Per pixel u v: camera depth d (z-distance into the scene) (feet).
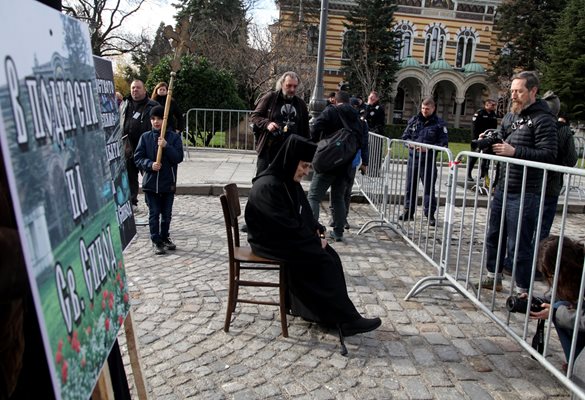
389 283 15.83
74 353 4.03
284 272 11.67
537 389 10.02
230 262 11.67
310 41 105.09
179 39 18.17
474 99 136.05
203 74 47.52
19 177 3.34
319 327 12.38
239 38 82.64
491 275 15.37
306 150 11.23
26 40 3.67
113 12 80.53
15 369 3.93
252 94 77.82
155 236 17.78
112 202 5.68
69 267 4.11
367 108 36.76
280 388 9.71
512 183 13.69
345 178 19.60
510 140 14.05
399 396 9.60
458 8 133.18
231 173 34.14
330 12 124.06
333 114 19.06
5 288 3.51
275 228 11.27
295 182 11.75
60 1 5.25
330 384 9.92
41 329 3.43
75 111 4.68
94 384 4.40
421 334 12.32
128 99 22.63
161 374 10.07
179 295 14.10
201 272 16.07
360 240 20.66
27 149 3.53
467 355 11.32
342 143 18.60
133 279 15.29
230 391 9.54
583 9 85.40
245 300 11.91
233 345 11.36
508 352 11.53
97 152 5.29
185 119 46.75
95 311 4.67
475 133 37.17
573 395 8.98
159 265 16.67
